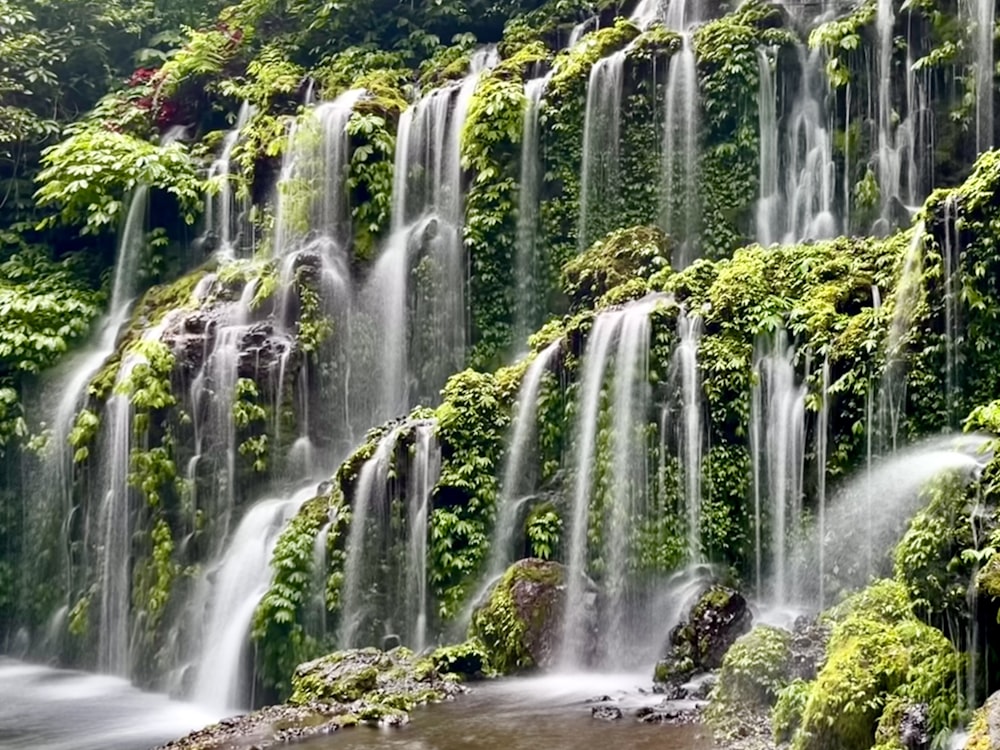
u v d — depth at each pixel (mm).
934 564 7863
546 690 10586
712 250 15219
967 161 13977
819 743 7551
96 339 18359
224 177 18750
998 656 6977
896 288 11539
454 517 12742
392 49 21859
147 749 11047
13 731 12031
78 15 24062
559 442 13047
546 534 12438
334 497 13523
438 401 16234
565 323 14102
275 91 20172
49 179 19781
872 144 14602
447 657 11336
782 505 11609
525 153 16500
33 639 16344
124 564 15281
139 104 21984
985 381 10641
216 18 25078
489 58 19422
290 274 16516
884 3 14641
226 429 15500
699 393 12055
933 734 7039
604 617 11844
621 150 16062
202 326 16188
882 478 10922
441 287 16609
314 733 9242
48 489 16719
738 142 15281
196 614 14438
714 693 9102
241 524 14867
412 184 17484
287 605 12711
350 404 16422
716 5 17484
